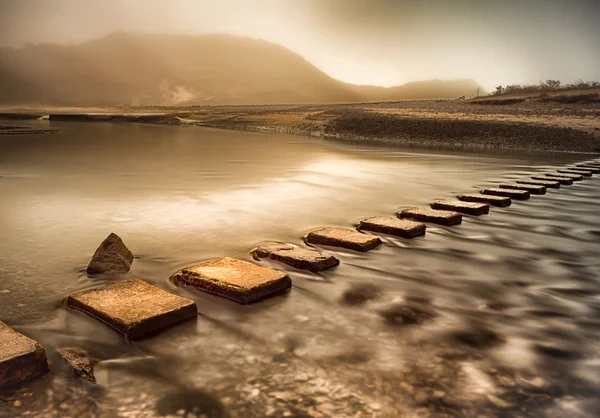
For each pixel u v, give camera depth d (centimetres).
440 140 1909
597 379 255
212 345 281
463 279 407
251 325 308
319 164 1179
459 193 830
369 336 297
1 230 514
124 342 281
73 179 855
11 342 253
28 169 975
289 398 232
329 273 410
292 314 326
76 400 227
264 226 560
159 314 298
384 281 395
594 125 1892
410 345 287
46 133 2100
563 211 712
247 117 2959
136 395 232
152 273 397
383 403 229
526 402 233
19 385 237
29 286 363
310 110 3278
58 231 513
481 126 1945
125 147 1509
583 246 523
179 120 3150
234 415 219
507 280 409
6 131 2194
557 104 2922
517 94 3950
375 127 2150
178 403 227
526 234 571
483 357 275
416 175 1035
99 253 398
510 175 1062
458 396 237
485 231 580
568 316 336
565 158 1435
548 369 264
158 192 749
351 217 621
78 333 291
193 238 500
